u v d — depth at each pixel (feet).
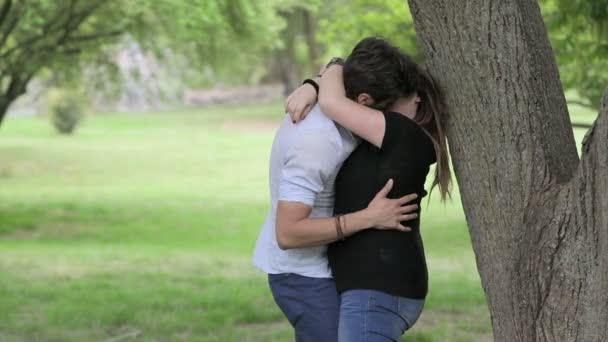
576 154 11.64
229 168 114.52
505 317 11.49
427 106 11.91
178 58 71.72
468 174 11.63
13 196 88.74
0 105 63.82
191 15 60.95
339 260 11.78
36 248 50.21
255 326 25.31
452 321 25.81
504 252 11.37
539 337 11.07
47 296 29.35
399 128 11.48
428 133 11.77
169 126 171.12
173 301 28.09
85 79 72.49
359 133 11.51
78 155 125.90
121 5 62.13
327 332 12.04
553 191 11.05
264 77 233.96
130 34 66.23
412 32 50.34
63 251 46.55
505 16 11.28
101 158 123.85
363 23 51.31
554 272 10.87
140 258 41.60
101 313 25.80
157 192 93.35
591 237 10.56
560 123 11.48
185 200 85.97
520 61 11.27
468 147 11.56
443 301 28.63
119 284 32.01
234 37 66.90
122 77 72.02
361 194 11.66
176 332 24.36
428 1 11.63
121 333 24.23
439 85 11.78
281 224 11.54
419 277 11.75
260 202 84.74
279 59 206.90
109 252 45.80
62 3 61.41
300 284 12.14
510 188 11.30
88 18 64.80
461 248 54.19
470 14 11.34
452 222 67.97
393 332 11.50
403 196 11.64
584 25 28.53
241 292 29.94
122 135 155.12
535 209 11.12
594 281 10.55
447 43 11.55
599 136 10.34
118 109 195.52
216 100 216.33
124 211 76.74
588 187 10.56
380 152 11.62
